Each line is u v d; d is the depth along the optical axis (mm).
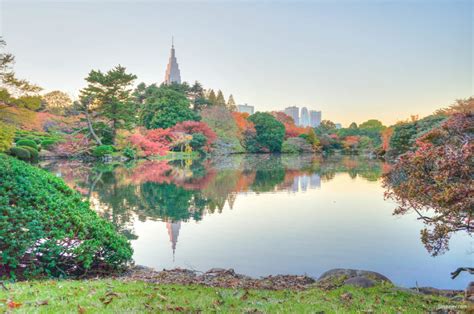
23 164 7852
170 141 61094
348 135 100688
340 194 20641
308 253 10094
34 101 28531
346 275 7090
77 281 6090
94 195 19594
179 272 7969
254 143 76438
